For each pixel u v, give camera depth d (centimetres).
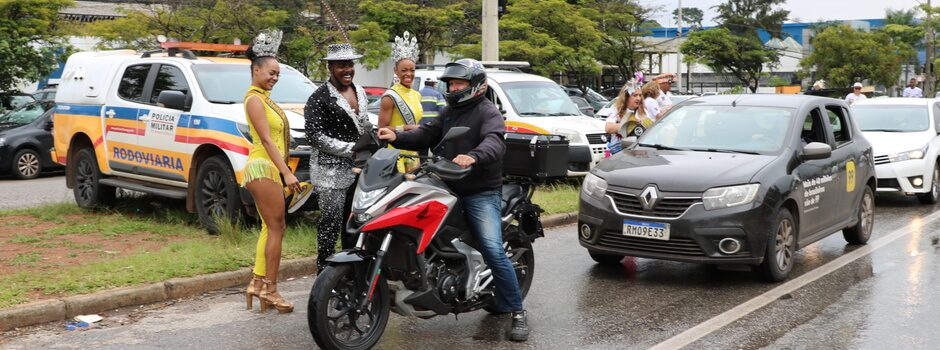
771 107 881
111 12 3800
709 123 884
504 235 643
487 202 592
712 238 739
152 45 2638
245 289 748
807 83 5634
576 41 3269
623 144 912
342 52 677
